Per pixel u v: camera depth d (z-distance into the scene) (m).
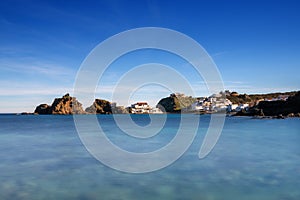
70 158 17.94
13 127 49.84
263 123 51.00
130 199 10.05
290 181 11.93
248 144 23.45
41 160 17.30
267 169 14.09
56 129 44.41
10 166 15.55
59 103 141.00
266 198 9.92
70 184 11.92
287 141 25.31
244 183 11.75
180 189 11.15
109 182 12.25
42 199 10.09
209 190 10.90
